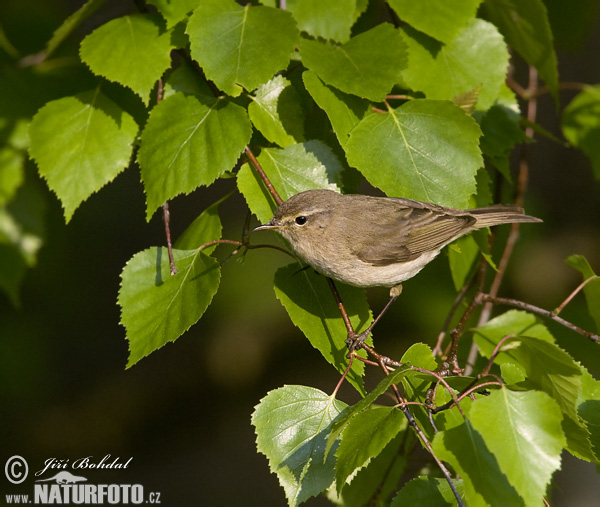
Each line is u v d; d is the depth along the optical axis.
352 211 9.02
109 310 18.98
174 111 8.20
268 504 17.53
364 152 8.05
